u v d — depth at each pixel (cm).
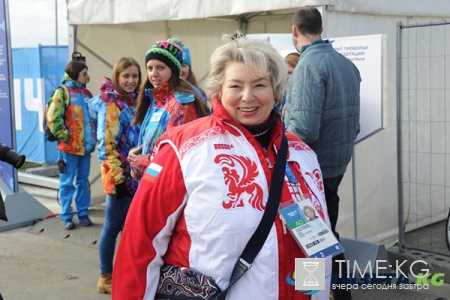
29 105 931
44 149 921
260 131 186
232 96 180
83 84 625
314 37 383
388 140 536
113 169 411
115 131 414
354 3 459
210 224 173
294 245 184
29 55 912
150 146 312
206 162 176
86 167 636
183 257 182
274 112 189
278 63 184
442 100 589
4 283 478
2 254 553
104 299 441
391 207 546
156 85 319
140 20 586
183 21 712
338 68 369
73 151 613
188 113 310
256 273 175
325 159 375
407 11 524
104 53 704
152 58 315
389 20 514
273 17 682
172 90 317
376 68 425
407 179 562
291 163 192
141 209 182
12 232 629
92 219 666
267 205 176
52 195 820
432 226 592
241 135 181
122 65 422
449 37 588
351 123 382
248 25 711
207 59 709
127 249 184
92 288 464
